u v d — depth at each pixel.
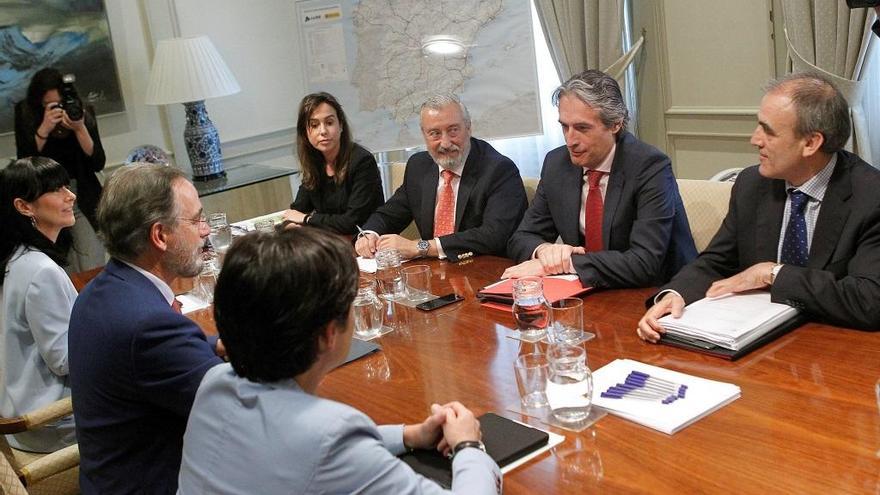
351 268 1.33
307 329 1.27
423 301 2.59
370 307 2.32
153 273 1.95
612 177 2.72
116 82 5.13
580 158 2.71
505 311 2.40
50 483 2.52
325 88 5.32
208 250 3.40
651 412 1.66
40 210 2.62
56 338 2.48
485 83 4.82
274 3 5.65
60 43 4.90
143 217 1.88
